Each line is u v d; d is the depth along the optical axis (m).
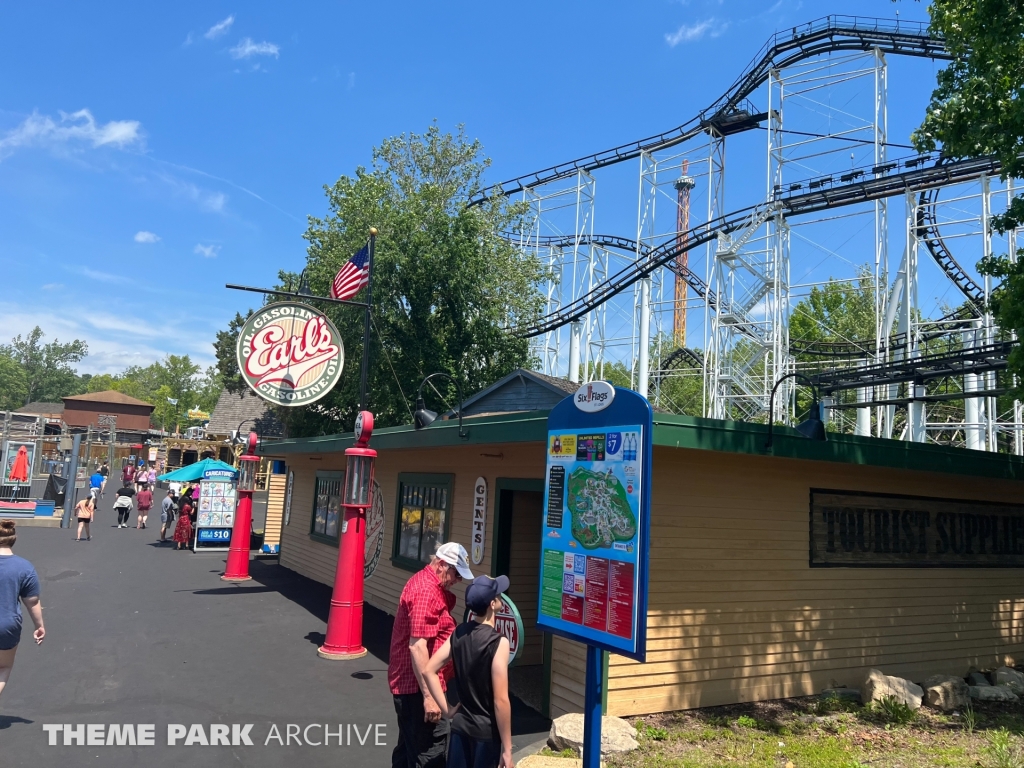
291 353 11.21
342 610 9.90
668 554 7.84
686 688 7.81
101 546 21.05
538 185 43.81
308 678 8.77
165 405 123.06
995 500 10.91
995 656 10.52
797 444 7.86
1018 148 9.71
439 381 25.84
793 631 8.61
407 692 5.01
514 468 9.31
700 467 8.14
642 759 6.34
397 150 34.19
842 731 7.39
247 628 11.32
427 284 25.55
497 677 4.34
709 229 31.19
